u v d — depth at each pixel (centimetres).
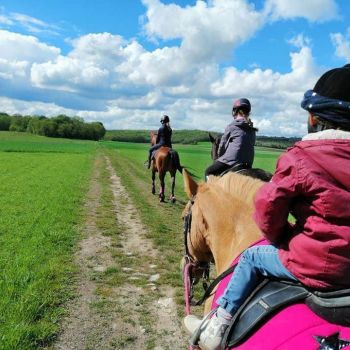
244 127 737
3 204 1588
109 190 2203
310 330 228
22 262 883
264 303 257
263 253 269
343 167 229
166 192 2212
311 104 248
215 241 355
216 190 370
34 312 653
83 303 718
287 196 240
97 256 993
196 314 693
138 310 700
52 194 1883
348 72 245
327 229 229
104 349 577
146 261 975
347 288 229
